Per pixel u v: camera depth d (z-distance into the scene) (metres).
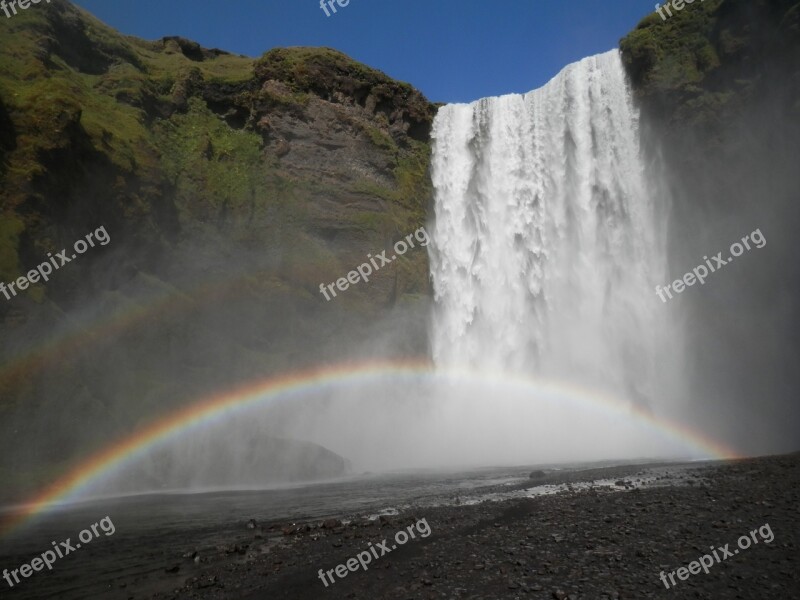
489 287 47.78
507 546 11.16
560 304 44.62
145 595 9.76
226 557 11.94
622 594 8.25
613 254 43.12
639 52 42.12
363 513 16.59
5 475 21.36
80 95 35.25
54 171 28.94
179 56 50.72
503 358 45.66
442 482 24.11
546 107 48.06
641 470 22.78
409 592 9.07
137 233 33.38
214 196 40.59
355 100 51.84
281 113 47.38
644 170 42.41
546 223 46.56
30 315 24.67
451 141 53.09
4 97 28.88
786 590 8.09
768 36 34.59
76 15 40.22
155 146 39.12
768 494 14.06
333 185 47.06
